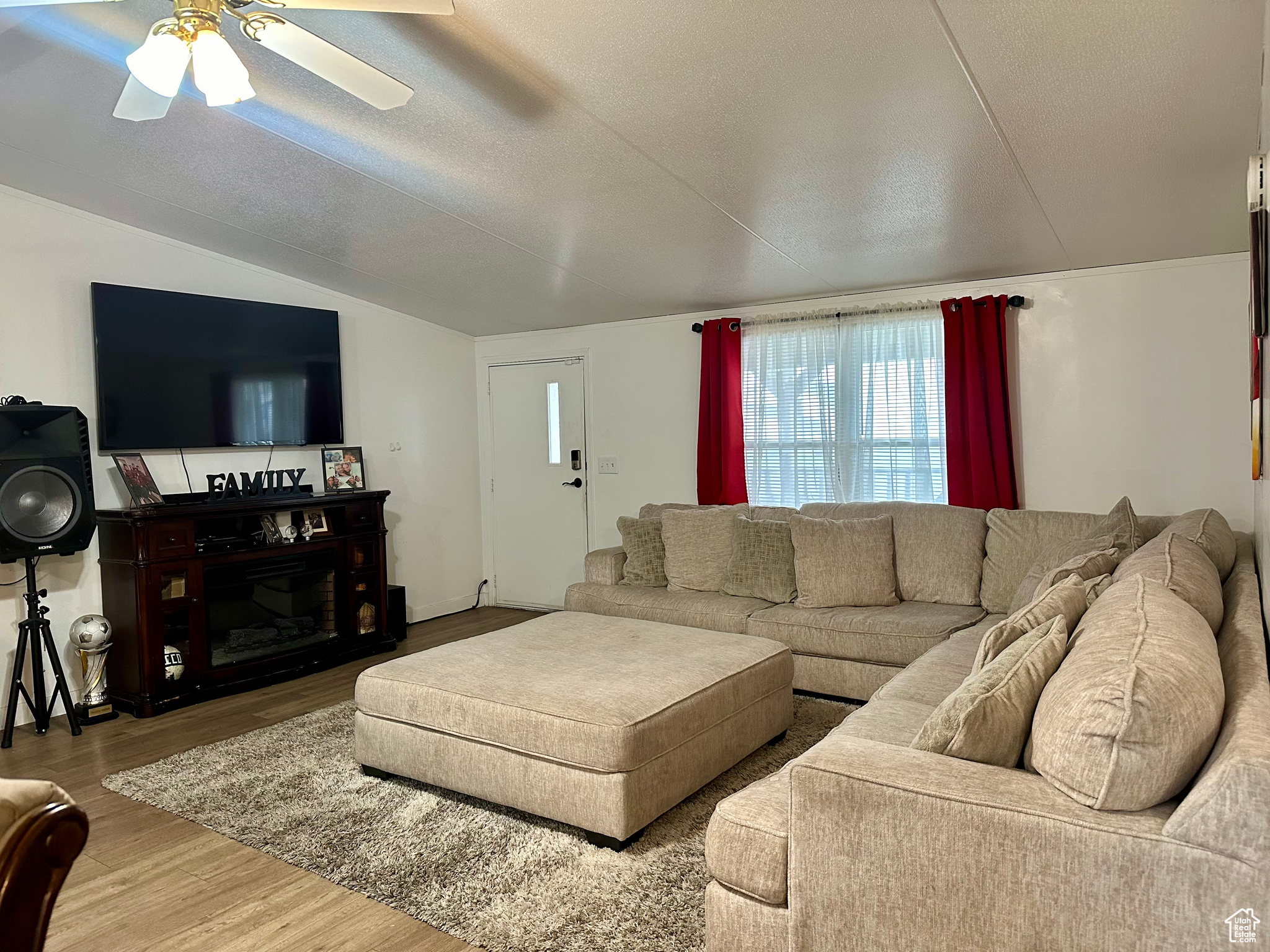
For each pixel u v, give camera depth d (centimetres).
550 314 558
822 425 489
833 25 223
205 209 393
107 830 269
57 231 393
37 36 253
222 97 194
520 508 621
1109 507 417
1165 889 123
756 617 396
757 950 170
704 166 316
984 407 432
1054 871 131
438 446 601
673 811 271
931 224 361
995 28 218
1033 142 279
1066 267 419
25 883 91
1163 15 208
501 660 304
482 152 317
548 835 258
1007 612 377
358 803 284
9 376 377
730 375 508
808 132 283
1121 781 128
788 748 321
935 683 265
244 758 329
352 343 537
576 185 342
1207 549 249
